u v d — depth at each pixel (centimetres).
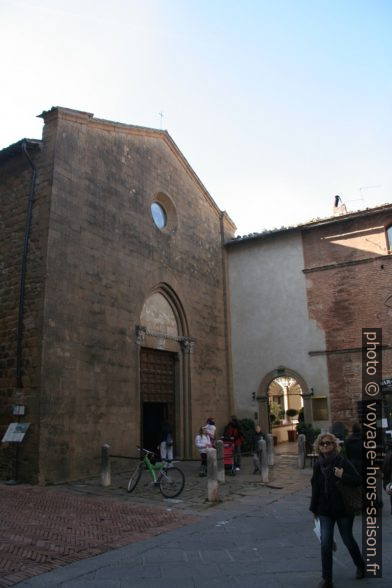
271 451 1684
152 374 1822
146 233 1819
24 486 1179
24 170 1455
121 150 1742
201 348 2105
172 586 553
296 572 590
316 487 556
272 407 2794
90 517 898
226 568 614
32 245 1364
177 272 1995
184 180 2175
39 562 645
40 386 1241
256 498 1110
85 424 1366
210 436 1539
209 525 853
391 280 2006
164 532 806
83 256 1466
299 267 2239
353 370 2022
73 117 1508
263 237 2331
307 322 2169
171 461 1602
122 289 1627
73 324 1383
